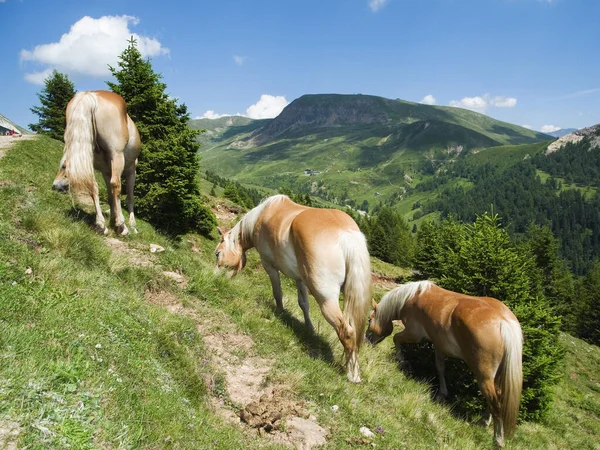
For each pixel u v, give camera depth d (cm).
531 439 1067
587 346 3403
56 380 305
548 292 4022
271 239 661
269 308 735
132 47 1550
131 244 796
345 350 572
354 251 547
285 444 390
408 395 644
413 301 863
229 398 451
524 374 1114
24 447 236
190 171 1606
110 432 283
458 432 634
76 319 413
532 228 4284
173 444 316
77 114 713
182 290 666
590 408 2064
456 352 761
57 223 686
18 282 447
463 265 1233
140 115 1558
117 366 374
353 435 441
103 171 840
